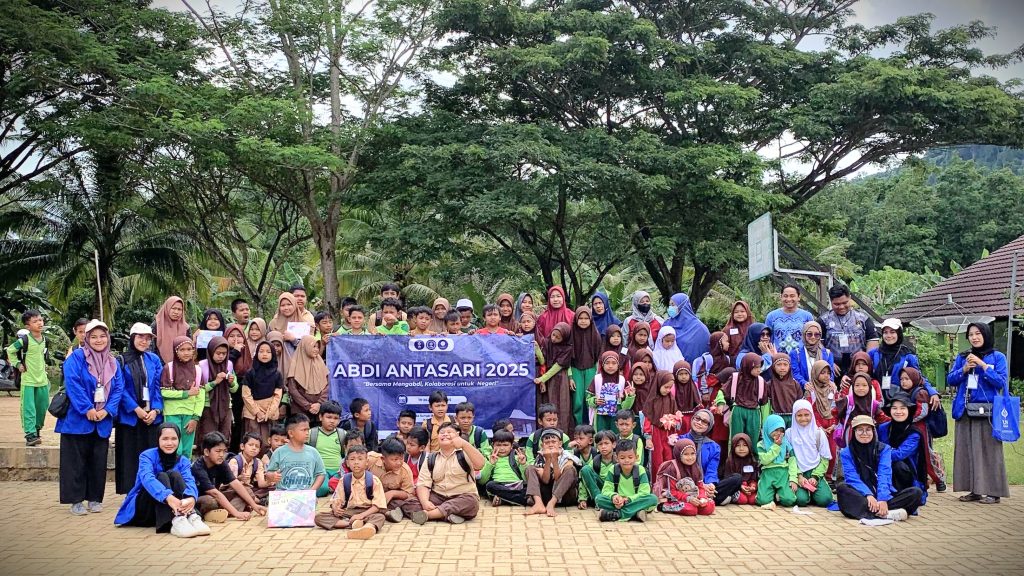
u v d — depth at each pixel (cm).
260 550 622
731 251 1719
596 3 1852
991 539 659
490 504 793
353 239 1936
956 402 820
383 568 573
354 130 1673
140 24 1608
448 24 1719
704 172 1630
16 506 782
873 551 621
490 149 1591
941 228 3662
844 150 1844
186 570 568
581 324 880
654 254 1778
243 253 1833
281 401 871
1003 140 1764
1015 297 1641
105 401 749
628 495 723
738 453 793
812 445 785
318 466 776
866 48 1908
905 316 2148
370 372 892
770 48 1819
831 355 884
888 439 790
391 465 730
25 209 2120
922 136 1784
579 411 893
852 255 3672
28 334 970
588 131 1681
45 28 1430
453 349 898
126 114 1516
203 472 725
